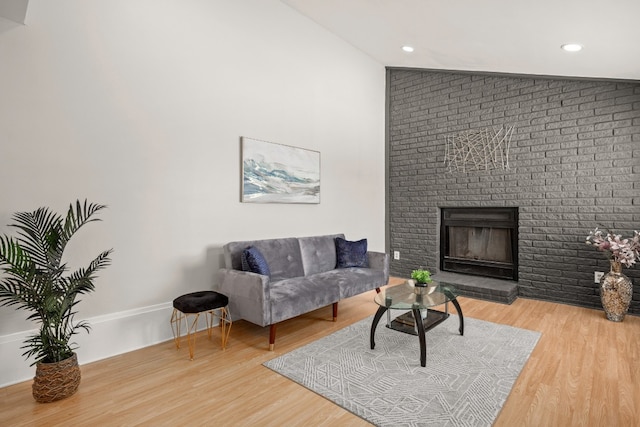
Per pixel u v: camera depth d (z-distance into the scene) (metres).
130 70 2.58
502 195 4.14
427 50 4.00
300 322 3.22
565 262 3.73
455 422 1.68
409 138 5.01
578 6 2.12
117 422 1.71
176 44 2.84
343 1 3.42
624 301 3.07
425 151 4.84
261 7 3.49
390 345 2.64
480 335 2.81
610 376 2.11
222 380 2.12
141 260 2.65
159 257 2.75
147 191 2.68
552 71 3.60
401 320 2.79
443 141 4.66
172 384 2.07
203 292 2.62
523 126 3.99
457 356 2.42
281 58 3.70
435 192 4.74
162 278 2.77
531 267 3.94
